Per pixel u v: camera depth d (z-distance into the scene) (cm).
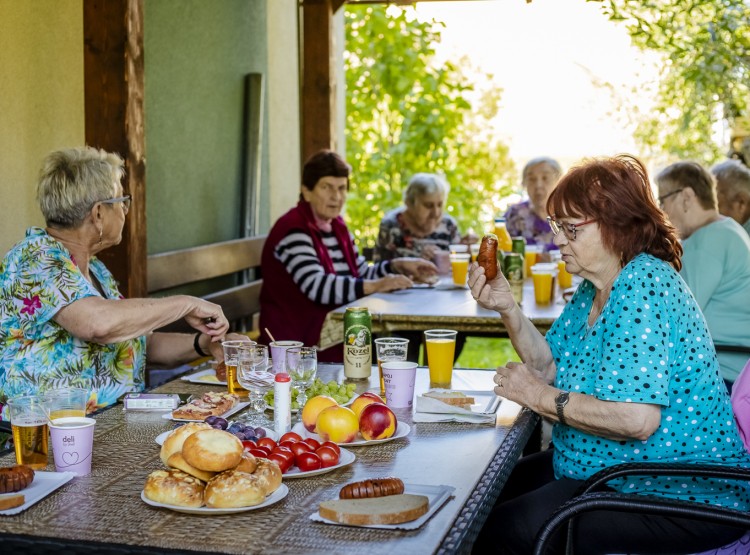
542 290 469
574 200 254
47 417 222
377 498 192
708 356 249
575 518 233
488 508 205
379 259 657
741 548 241
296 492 204
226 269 622
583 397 243
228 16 654
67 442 212
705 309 418
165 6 578
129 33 437
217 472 196
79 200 303
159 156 573
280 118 736
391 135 999
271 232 532
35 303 289
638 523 239
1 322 295
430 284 543
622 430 233
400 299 481
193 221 615
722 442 249
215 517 188
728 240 416
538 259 594
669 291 243
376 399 255
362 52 955
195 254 582
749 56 715
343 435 237
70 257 302
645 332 236
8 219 475
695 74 730
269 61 716
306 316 520
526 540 244
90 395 302
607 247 254
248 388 264
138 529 182
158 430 253
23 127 481
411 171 981
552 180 654
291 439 227
